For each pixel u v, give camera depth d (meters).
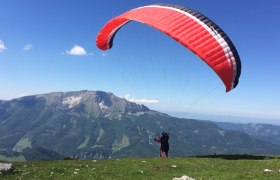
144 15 33.16
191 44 29.56
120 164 32.41
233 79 30.05
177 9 32.59
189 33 30.22
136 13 34.16
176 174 27.34
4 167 27.20
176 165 31.56
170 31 30.45
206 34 30.12
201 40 29.77
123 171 28.94
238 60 30.14
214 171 28.19
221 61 29.25
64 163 33.34
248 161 33.56
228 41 30.19
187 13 31.75
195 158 35.97
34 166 31.34
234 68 29.72
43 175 26.59
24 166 31.11
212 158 35.91
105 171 28.61
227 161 34.00
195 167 30.84
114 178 26.03
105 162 33.88
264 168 29.53
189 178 23.20
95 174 27.28
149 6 34.94
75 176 26.38
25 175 26.28
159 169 29.88
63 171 28.66
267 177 23.73
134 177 26.42
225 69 29.25
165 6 33.66
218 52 29.42
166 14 32.34
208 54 29.25
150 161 33.72
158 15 32.50
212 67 29.11
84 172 28.12
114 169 29.72
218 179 23.89
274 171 26.77
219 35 30.20
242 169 29.41
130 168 30.27
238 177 24.00
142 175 27.23
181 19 31.36
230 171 28.36
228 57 29.53
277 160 34.03
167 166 30.94
